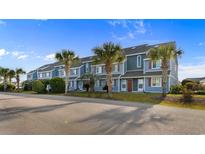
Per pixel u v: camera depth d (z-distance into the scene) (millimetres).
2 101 19078
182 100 18391
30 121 9312
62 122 9094
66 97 24703
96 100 20109
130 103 17203
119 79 33688
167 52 20984
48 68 55938
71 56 32156
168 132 7441
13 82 64750
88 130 7711
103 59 23922
